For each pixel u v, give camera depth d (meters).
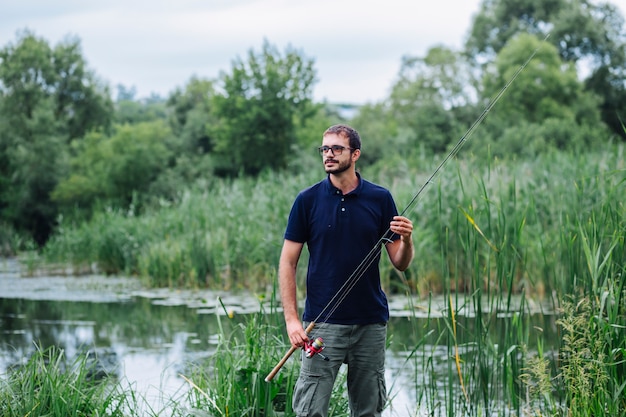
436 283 12.65
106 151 36.22
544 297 11.32
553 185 12.76
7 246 29.09
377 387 4.91
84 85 45.97
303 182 16.19
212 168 37.62
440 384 7.26
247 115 35.12
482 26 59.62
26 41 44.03
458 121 43.34
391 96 56.44
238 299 12.96
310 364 4.82
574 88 45.81
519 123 39.47
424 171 15.80
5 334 10.29
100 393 5.95
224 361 5.94
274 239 14.27
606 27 55.38
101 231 19.59
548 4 57.78
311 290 4.89
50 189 36.25
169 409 6.40
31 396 5.46
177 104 51.41
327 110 58.25
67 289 15.42
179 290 14.75
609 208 6.13
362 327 4.84
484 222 11.73
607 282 5.80
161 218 18.64
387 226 4.91
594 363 5.30
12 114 41.12
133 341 9.65
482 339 6.31
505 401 6.42
